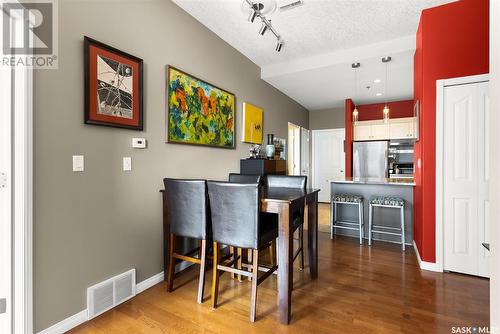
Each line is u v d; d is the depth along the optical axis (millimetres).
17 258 1439
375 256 2977
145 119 2227
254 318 1726
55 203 1601
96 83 1818
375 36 3227
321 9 2646
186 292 2146
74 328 1668
